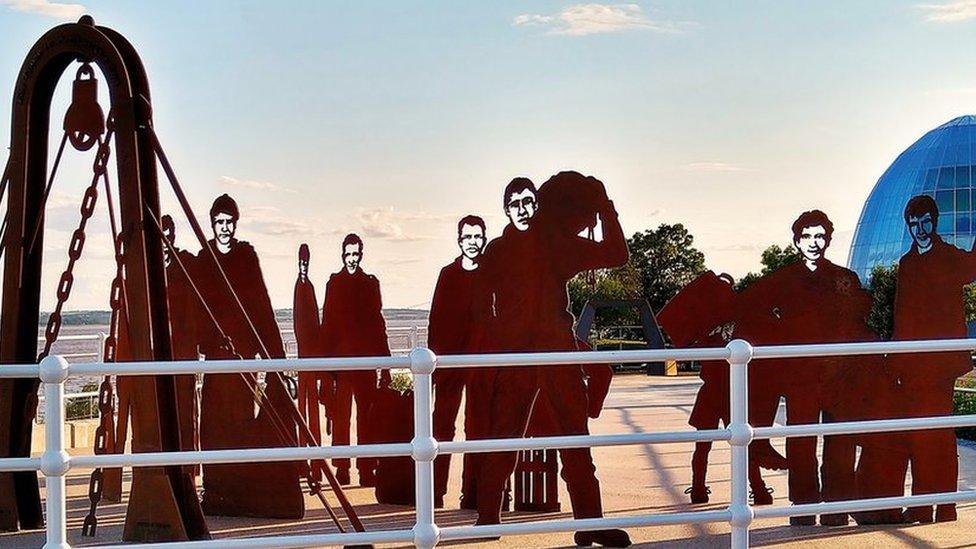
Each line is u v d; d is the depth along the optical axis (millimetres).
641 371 31938
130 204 7949
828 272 9289
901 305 9156
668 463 12867
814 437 9195
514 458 8617
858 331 9242
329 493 11383
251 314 9953
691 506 10133
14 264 8914
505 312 8586
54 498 5355
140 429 7953
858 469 9195
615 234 8484
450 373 10422
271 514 9766
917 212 9195
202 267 10055
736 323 9469
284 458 5578
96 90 8539
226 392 9891
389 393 10844
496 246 8711
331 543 5695
